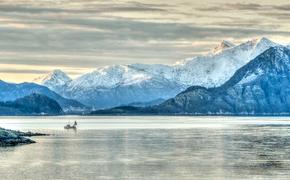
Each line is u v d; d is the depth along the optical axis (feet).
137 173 547.90
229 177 523.29
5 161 637.71
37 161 638.53
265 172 550.77
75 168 581.94
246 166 591.78
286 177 521.65
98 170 567.59
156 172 553.64
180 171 558.56
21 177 524.93
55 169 573.74
